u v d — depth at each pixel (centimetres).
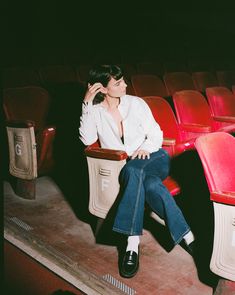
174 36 676
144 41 643
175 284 157
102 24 591
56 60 521
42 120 266
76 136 252
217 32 715
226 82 455
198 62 614
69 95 269
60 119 263
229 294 141
